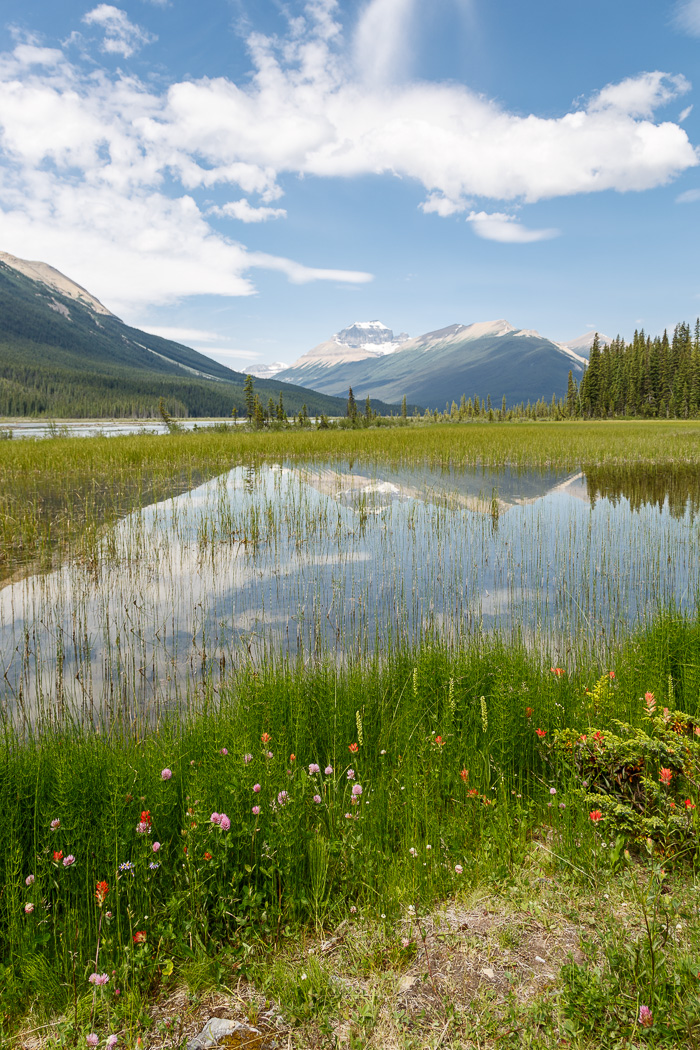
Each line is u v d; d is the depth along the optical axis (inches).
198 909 104.3
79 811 120.5
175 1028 87.3
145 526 462.9
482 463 889.5
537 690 185.9
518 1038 82.2
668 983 85.6
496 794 144.7
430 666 201.0
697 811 115.0
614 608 285.7
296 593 307.3
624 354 4060.0
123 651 235.3
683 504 567.5
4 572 343.3
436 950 99.9
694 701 180.4
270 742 148.3
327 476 754.2
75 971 96.6
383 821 134.3
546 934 102.2
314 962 94.8
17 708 189.3
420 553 389.4
